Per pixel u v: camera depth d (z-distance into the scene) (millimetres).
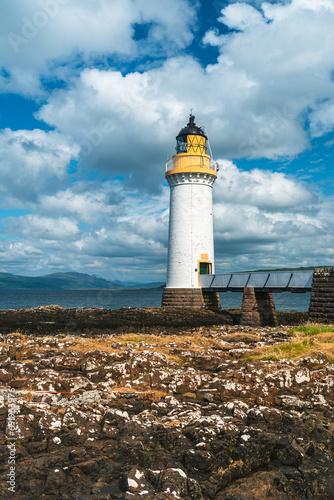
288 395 14609
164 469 9273
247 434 10664
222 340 28781
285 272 41500
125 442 10031
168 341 26562
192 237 53688
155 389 15047
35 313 40281
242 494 8969
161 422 11781
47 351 20312
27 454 9750
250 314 43438
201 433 10398
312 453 10641
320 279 36906
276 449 10508
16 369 16031
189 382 15234
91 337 31000
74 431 10391
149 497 8070
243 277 46156
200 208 54469
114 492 8438
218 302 55719
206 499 8750
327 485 9398
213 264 55719
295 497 9195
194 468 9547
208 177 54844
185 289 52531
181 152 55938
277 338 27359
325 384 15484
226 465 9766
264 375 15945
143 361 16719
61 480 8750
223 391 14672
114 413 11383
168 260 55688
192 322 42656
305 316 51594
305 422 12398
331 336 25641
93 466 9195
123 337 28016
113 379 16094
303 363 18078
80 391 14242
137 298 187500
